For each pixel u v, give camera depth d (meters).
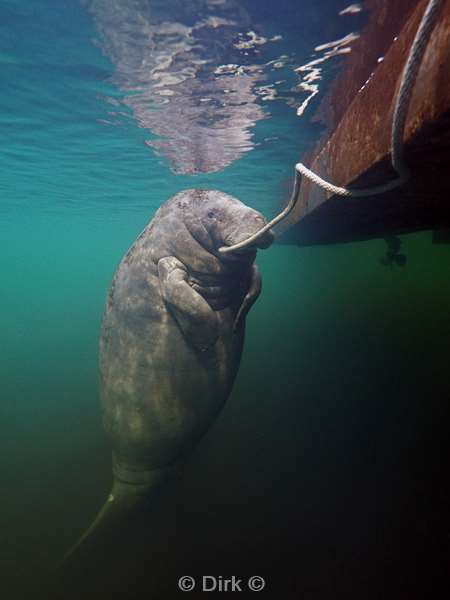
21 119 8.58
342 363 9.64
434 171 2.01
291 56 5.38
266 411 7.30
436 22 1.23
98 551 4.25
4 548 4.41
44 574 4.02
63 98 7.36
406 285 31.27
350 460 5.46
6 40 5.40
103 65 6.04
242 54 5.48
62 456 6.32
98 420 7.68
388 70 1.73
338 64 5.38
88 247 67.25
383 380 8.14
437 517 4.18
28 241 52.91
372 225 5.25
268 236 3.27
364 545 3.99
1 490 5.44
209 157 11.31
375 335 12.05
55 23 4.94
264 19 4.60
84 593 3.77
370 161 1.91
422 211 3.84
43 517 4.89
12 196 19.08
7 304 30.88
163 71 6.15
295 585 3.64
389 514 4.33
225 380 3.80
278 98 6.88
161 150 10.73
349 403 7.26
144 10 4.57
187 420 3.75
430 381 7.73
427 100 1.29
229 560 4.01
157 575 3.91
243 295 3.90
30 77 6.53
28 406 8.47
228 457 5.85
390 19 3.61
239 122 8.28
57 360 12.29
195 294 3.35
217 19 4.67
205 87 6.64
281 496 4.89
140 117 8.25
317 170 3.44
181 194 3.93
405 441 5.71
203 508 4.80
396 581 3.52
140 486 4.11
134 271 3.88
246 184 14.98
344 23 4.42
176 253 3.63
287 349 11.51
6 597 3.80
